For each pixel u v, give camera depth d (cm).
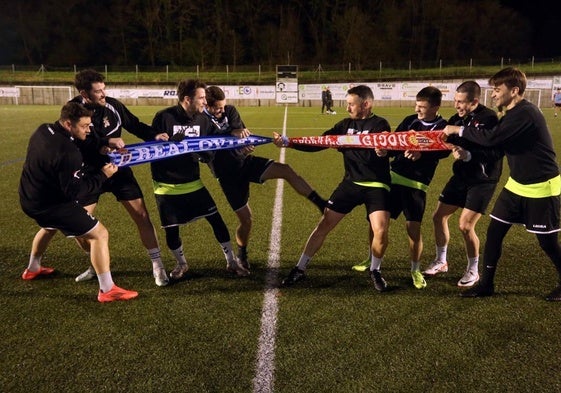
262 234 557
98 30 4894
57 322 352
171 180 411
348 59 4597
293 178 447
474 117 399
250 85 3322
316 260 476
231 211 664
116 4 4797
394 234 560
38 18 4734
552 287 409
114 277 438
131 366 295
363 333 333
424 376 283
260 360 300
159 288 413
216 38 4831
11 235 556
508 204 370
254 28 4828
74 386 276
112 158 394
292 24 4703
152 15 4775
